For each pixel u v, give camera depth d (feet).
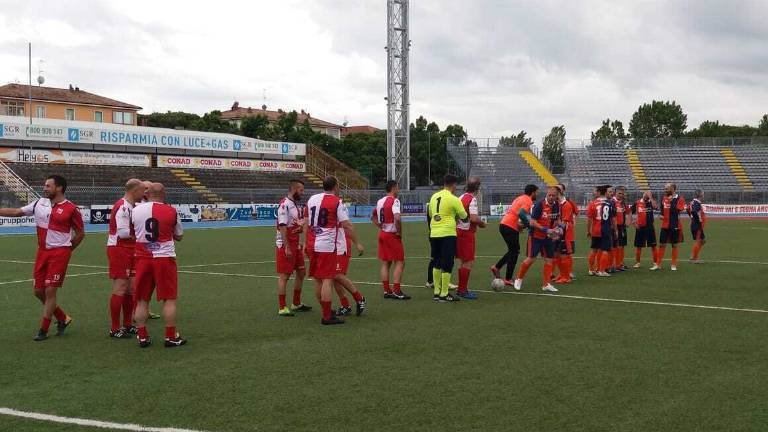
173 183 151.53
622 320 28.89
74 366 21.68
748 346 23.75
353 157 236.02
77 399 18.11
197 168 162.71
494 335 25.88
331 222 28.50
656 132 351.46
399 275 35.55
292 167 183.21
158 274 24.13
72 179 138.00
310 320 29.58
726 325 27.66
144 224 24.12
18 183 115.44
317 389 18.84
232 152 176.96
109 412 16.99
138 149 158.71
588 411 16.74
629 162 192.75
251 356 22.81
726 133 348.18
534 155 203.72
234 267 51.72
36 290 26.04
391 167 158.30
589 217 45.62
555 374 20.15
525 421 16.06
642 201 49.19
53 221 25.67
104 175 144.66
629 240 80.89
